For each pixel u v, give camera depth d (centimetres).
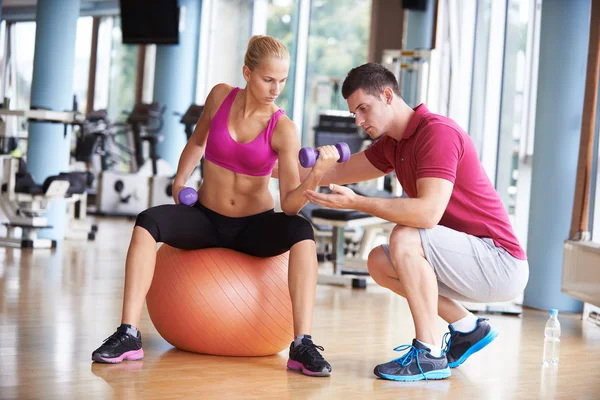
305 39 931
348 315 392
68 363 252
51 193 595
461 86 615
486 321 278
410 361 256
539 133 468
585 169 423
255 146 267
